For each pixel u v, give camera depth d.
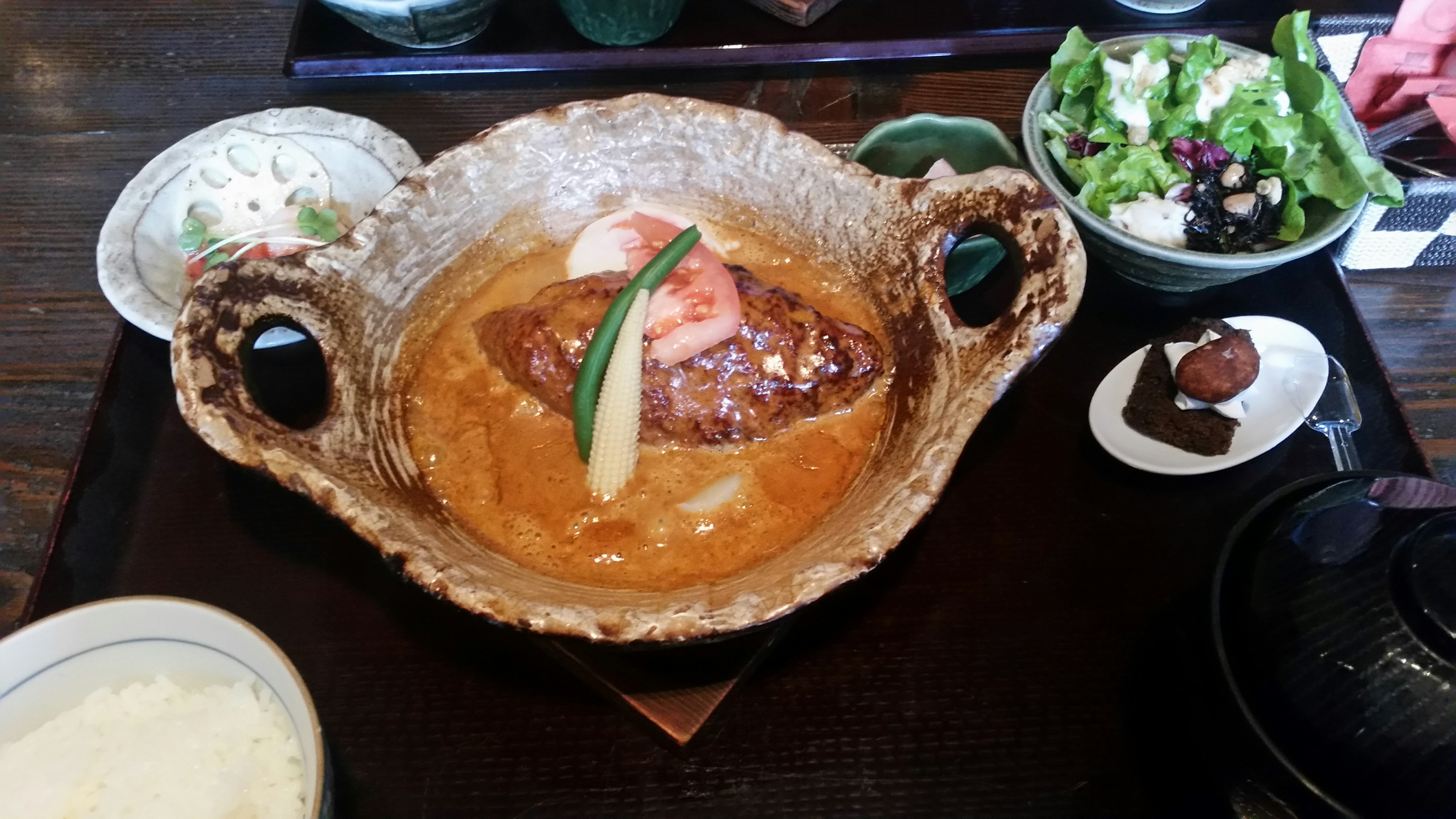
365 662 0.27
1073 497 0.30
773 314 0.28
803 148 0.29
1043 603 0.28
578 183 0.31
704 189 0.31
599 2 0.36
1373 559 0.21
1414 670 0.20
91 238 0.36
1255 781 0.22
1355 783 0.20
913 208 0.28
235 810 0.23
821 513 0.27
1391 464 0.31
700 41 0.39
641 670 0.26
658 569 0.26
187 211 0.34
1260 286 0.35
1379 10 0.40
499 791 0.25
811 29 0.39
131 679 0.24
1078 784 0.25
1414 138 0.36
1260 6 0.40
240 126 0.35
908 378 0.28
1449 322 0.35
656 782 0.25
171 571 0.28
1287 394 0.31
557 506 0.27
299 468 0.22
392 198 0.27
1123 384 0.32
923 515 0.22
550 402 0.29
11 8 0.42
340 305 0.27
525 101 0.39
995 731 0.26
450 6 0.36
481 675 0.27
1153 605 0.28
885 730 0.26
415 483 0.27
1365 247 0.35
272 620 0.28
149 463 0.30
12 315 0.34
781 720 0.26
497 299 0.31
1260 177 0.34
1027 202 0.25
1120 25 0.39
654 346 0.27
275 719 0.23
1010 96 0.40
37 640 0.23
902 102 0.40
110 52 0.41
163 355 0.32
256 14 0.42
